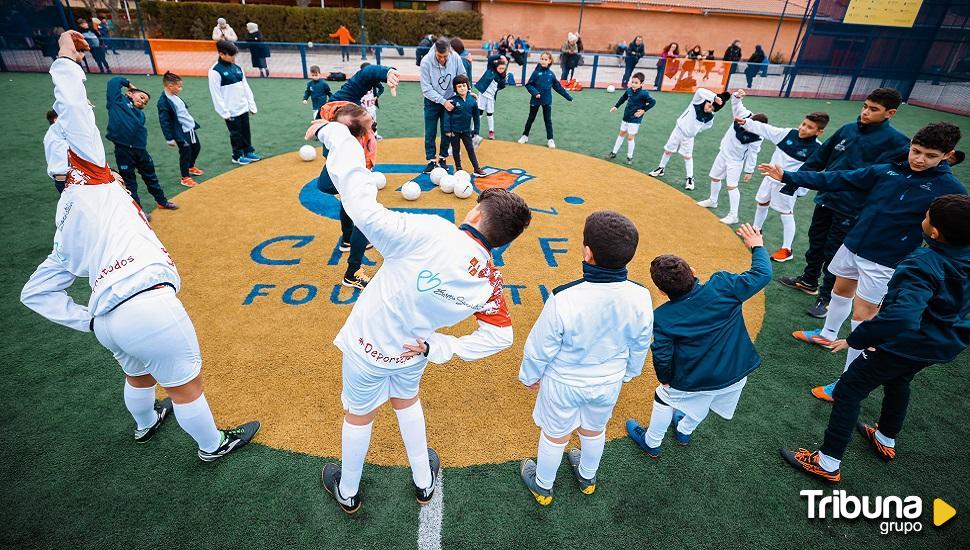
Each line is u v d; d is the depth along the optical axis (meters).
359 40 24.39
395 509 2.73
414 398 2.43
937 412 3.61
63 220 2.34
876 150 4.18
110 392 3.43
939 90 16.22
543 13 26.25
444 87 7.37
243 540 2.53
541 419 2.52
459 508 2.75
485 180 7.88
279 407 3.37
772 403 3.64
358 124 2.59
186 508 2.67
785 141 5.68
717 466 3.10
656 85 17.84
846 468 3.13
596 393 2.35
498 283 2.06
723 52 27.47
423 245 1.89
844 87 17.75
